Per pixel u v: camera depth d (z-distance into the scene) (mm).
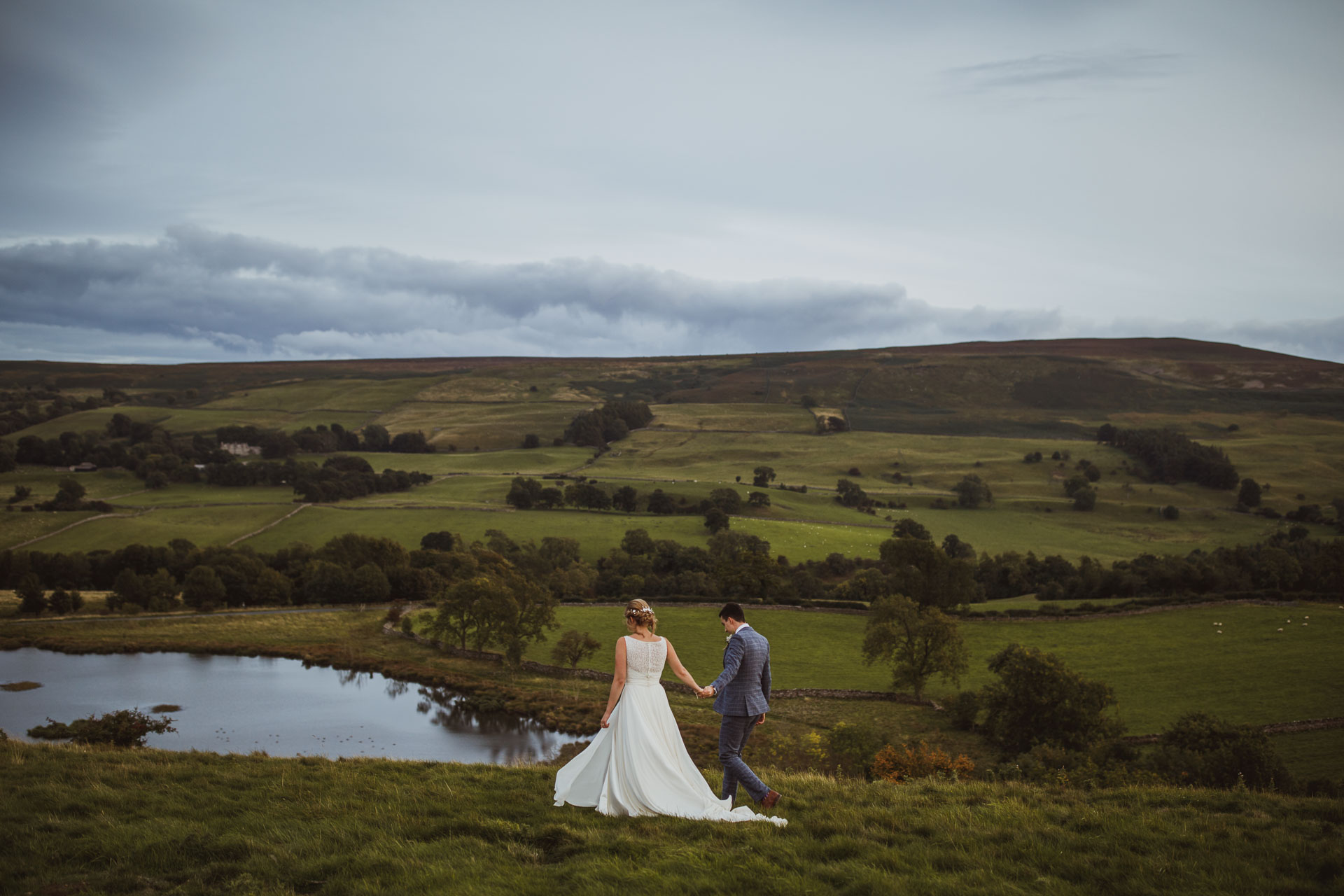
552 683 68562
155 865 7348
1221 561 104438
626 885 6656
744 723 8930
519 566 110625
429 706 61094
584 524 146125
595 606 90188
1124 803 10438
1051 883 6852
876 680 66500
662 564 120500
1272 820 9250
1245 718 53656
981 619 79938
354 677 70312
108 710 57375
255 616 94312
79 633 83750
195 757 12805
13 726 52188
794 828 8305
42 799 9352
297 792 10008
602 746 9039
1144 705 57188
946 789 10953
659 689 9008
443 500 169875
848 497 178750
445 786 10172
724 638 77938
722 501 157375
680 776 8703
